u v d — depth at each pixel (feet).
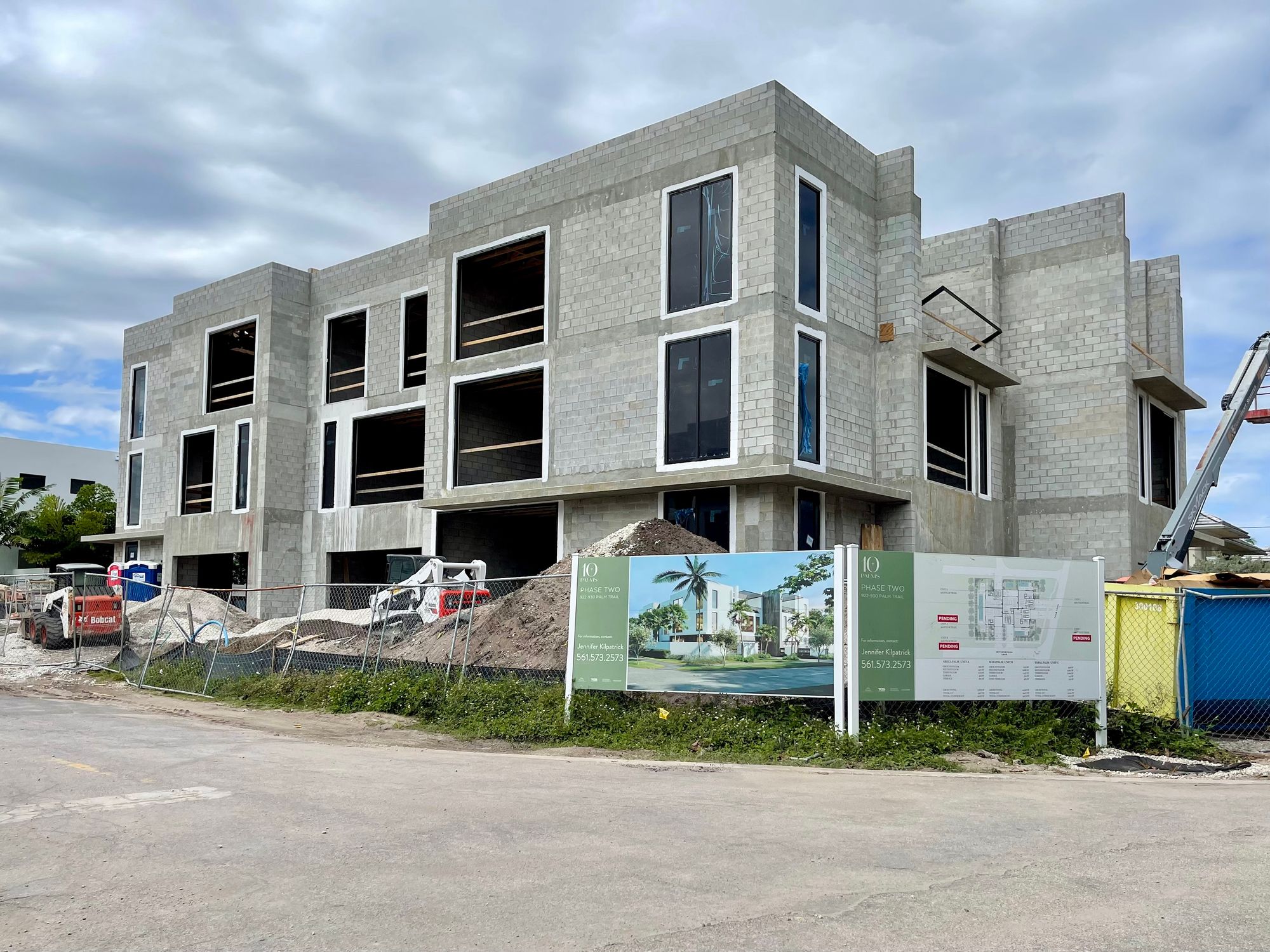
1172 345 93.91
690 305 70.18
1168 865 21.09
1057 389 84.07
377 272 104.99
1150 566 64.18
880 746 35.42
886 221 76.07
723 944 16.15
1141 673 44.24
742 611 38.19
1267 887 19.45
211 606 91.76
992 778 32.55
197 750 36.45
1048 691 37.47
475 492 80.94
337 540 104.78
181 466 119.55
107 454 209.97
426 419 87.15
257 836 23.15
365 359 105.19
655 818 25.44
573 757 36.60
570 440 75.87
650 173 73.15
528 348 79.41
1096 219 83.46
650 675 39.42
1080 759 36.19
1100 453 81.56
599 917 17.46
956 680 36.70
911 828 24.53
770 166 66.33
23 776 30.73
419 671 51.90
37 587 95.91
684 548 60.85
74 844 22.50
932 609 36.78
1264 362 71.26
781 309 65.72
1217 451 68.90
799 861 21.25
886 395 74.49
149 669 63.77
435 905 18.12
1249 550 114.01
